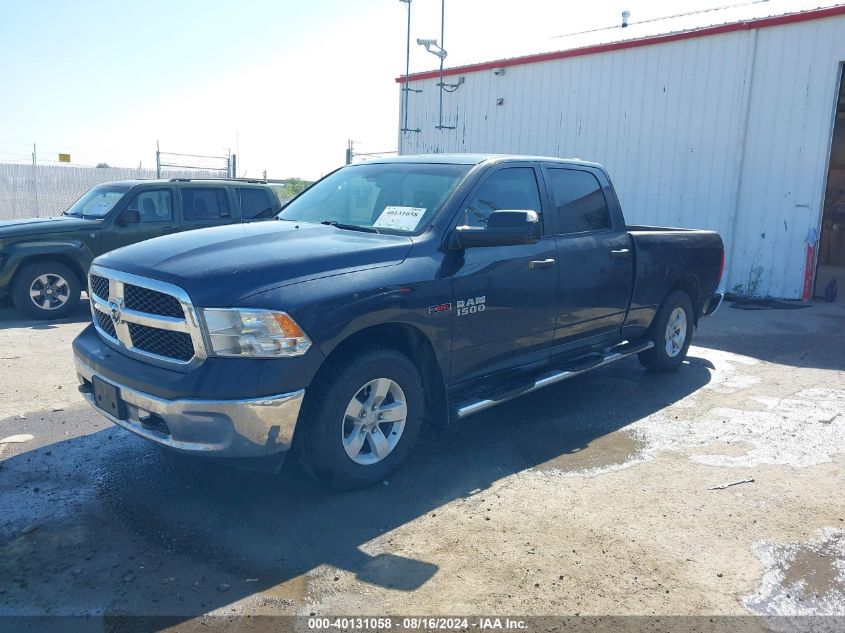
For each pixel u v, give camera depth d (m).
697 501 4.24
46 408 5.64
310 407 3.92
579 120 14.24
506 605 3.16
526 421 5.60
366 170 5.50
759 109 11.82
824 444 5.20
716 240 7.35
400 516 3.96
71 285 9.59
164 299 3.81
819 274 14.94
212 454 3.63
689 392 6.48
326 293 3.83
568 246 5.40
